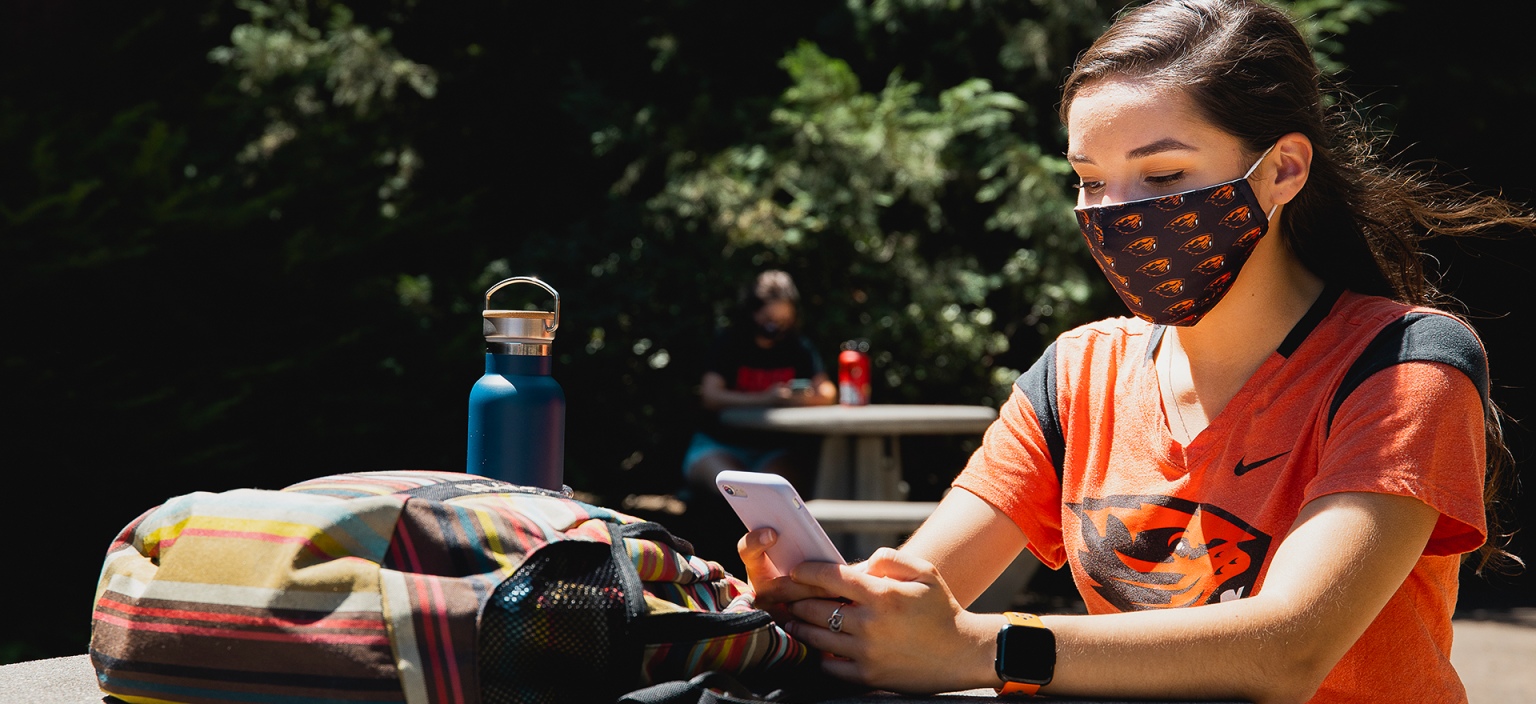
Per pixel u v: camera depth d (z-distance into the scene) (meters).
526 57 8.62
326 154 6.20
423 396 6.14
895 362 8.20
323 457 5.63
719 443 6.31
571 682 0.98
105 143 4.95
